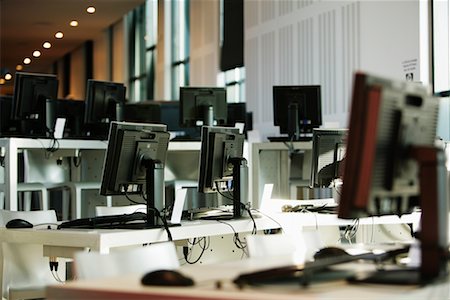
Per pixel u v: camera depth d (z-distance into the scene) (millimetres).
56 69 28203
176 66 18281
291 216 6105
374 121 2721
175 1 18281
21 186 8680
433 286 2676
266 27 13711
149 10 19781
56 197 10781
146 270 3254
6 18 19094
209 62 16141
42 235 4895
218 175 5945
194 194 8695
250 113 12477
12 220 5152
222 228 5605
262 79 13875
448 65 9391
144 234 4984
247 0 14453
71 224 5117
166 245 3391
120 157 5125
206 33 16297
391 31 10219
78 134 9758
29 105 9078
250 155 9188
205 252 6359
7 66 28984
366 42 10758
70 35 22250
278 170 9445
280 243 3904
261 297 2324
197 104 9719
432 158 2822
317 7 12039
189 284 2607
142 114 10680
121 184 5172
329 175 6617
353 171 2742
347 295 2445
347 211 2748
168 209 5961
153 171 5211
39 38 22719
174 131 11891
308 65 12344
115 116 9289
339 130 6645
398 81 2883
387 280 2686
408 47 9891
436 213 2803
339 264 3189
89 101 9164
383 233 6965
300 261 3346
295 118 9422
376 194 2801
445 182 2844
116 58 21875
